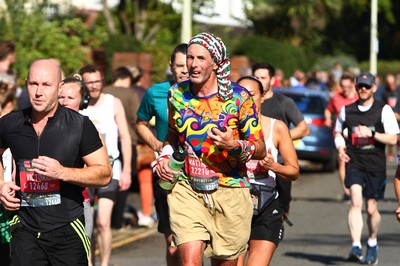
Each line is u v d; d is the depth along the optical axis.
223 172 14.20
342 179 33.62
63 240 13.60
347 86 35.97
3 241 15.09
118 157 20.47
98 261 22.64
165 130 18.41
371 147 23.34
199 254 14.12
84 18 59.97
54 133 13.53
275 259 22.95
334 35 121.88
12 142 13.59
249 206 14.45
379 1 122.00
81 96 17.94
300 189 38.78
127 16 64.44
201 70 13.66
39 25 41.00
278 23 101.31
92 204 19.36
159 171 14.19
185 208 14.23
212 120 13.96
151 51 52.72
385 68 116.88
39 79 13.34
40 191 13.48
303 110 43.97
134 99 26.45
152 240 26.05
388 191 37.59
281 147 16.34
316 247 24.83
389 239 26.27
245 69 29.00
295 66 81.25
